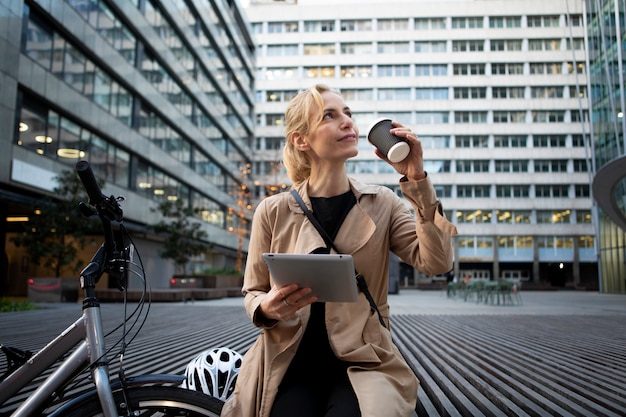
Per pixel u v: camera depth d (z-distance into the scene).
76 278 18.09
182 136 34.50
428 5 61.72
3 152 16.20
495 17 60.94
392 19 62.38
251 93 56.97
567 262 56.31
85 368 1.59
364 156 59.56
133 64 26.06
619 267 35.69
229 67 45.72
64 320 10.14
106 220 1.65
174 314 12.20
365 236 1.71
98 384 1.53
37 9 18.03
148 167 28.55
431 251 1.59
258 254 1.79
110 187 23.25
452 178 58.22
